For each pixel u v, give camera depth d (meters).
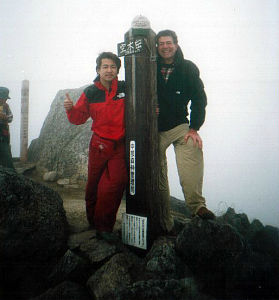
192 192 2.57
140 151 2.50
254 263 2.54
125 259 2.26
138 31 2.50
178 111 2.68
